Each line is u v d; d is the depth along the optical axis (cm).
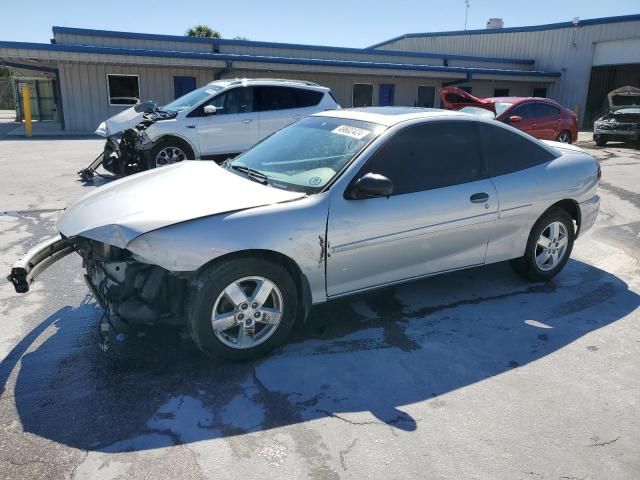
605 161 1369
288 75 2445
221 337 337
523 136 468
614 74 3175
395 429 286
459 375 340
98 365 341
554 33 2900
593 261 571
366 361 354
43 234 618
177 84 2289
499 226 441
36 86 2769
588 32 2752
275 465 257
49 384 320
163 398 308
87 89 2164
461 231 417
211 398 309
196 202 344
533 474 255
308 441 275
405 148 395
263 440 275
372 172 375
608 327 412
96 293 357
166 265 315
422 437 279
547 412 304
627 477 255
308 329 398
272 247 334
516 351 373
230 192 360
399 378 335
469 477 252
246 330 343
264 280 341
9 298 442
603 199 884
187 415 294
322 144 409
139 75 2220
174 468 254
